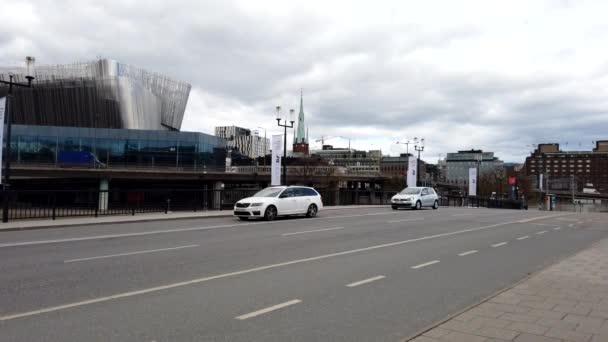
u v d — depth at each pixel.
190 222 20.62
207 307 6.49
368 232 16.92
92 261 10.14
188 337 5.24
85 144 71.94
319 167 88.56
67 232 16.09
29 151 69.69
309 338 5.30
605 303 6.72
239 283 8.09
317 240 14.32
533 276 8.77
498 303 6.72
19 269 9.16
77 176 62.38
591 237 17.22
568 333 5.37
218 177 70.81
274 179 31.36
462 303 6.98
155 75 105.00
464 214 29.25
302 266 9.81
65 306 6.46
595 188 142.50
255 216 21.47
